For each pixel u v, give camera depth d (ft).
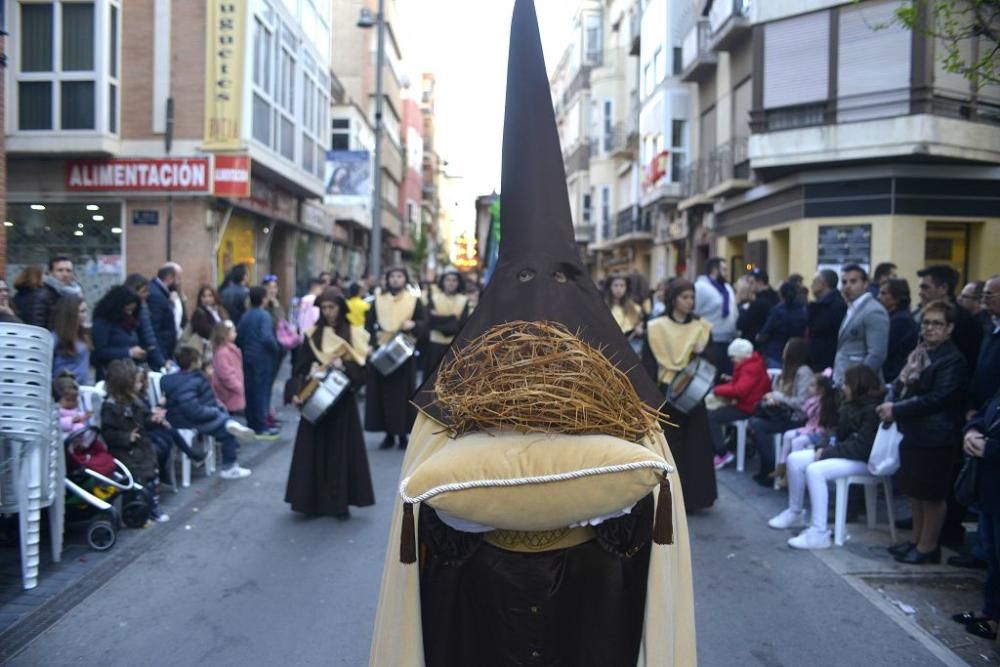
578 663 8.01
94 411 20.98
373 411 30.22
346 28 111.24
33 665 12.84
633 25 104.68
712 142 71.97
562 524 7.27
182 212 51.42
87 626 14.33
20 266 51.13
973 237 52.24
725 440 27.96
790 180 55.62
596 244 121.90
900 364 23.54
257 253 64.39
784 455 23.15
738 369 26.63
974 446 13.78
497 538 7.94
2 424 15.34
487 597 7.91
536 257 8.74
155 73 50.31
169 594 15.85
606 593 8.01
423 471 7.21
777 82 53.98
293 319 61.67
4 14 26.68
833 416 21.30
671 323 21.20
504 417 7.41
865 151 49.93
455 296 35.01
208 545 18.86
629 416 7.80
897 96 49.21
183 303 34.76
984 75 18.26
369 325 31.71
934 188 50.65
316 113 71.72
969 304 21.11
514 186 8.97
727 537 19.72
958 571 17.21
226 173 50.65
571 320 8.57
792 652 13.53
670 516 7.48
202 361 25.64
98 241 51.49
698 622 14.74
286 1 60.39
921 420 16.84
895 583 16.84
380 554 18.38
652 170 85.30
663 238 91.56
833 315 26.53
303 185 66.33
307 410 19.98
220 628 14.34
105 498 18.81
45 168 50.49
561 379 7.52
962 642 14.08
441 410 8.11
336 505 20.62
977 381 16.19
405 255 167.32
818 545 18.79
